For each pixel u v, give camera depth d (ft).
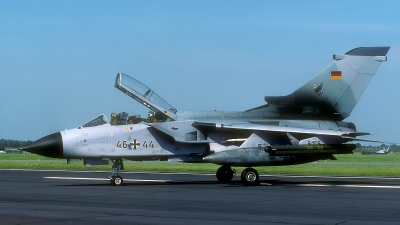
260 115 98.78
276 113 99.45
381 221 47.06
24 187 85.56
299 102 99.71
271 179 111.45
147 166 187.93
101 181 102.83
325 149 90.94
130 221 46.93
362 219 48.29
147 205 59.26
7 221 46.73
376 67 100.22
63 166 183.52
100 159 91.56
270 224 45.44
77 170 156.87
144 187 86.63
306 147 90.27
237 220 47.70
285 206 58.49
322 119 99.86
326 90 99.81
